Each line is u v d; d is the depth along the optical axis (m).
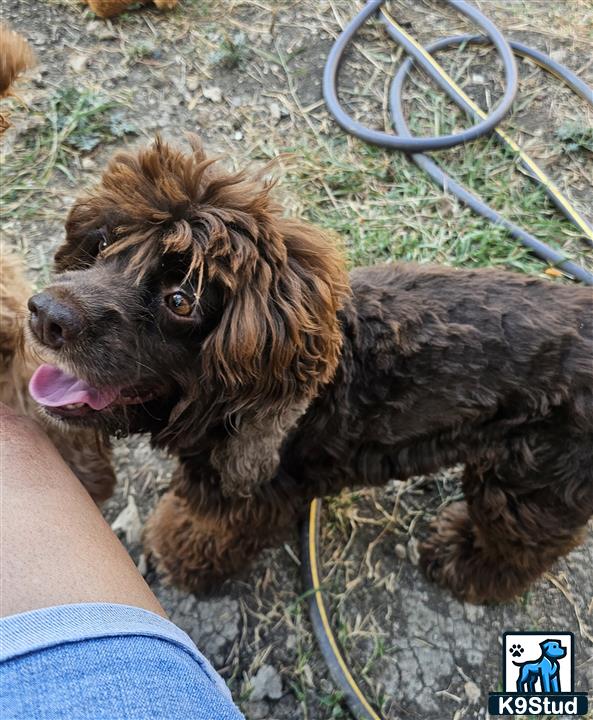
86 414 0.42
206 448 0.48
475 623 0.62
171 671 0.23
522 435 0.52
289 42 0.96
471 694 0.59
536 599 0.64
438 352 0.50
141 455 0.66
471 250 0.81
